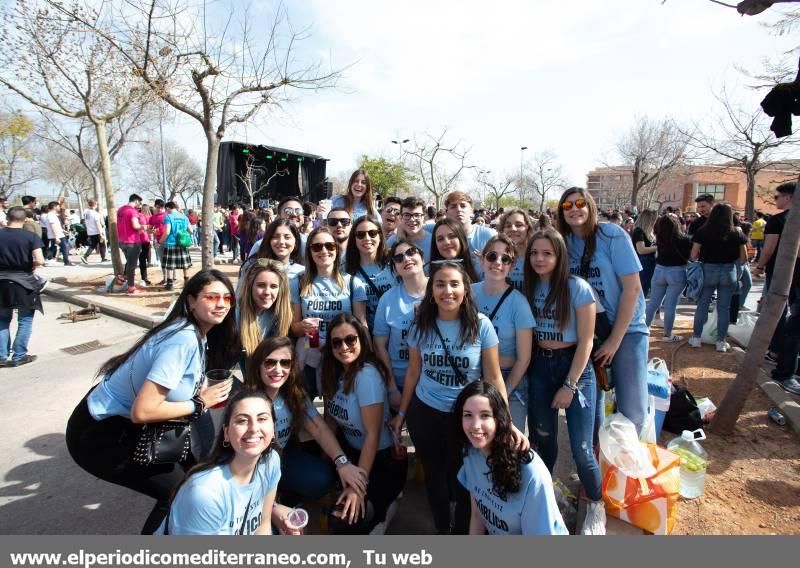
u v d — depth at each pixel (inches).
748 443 143.5
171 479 100.0
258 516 90.8
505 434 89.2
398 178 1024.2
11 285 224.7
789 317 180.9
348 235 162.7
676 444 128.3
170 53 281.7
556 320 109.0
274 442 93.8
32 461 146.3
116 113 381.7
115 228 381.7
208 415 124.0
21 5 284.4
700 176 1800.0
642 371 121.6
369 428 114.7
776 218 220.1
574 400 110.6
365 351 116.2
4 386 204.4
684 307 350.6
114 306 321.7
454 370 104.8
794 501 116.7
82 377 214.7
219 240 636.7
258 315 129.1
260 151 548.7
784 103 139.3
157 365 92.3
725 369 201.9
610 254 118.9
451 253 132.8
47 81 348.2
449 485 113.3
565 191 123.1
